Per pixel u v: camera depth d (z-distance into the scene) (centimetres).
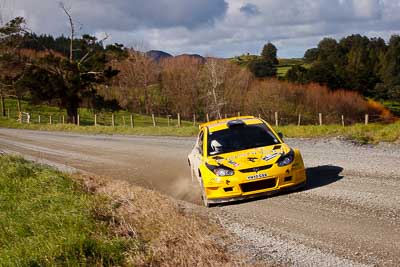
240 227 686
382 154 1146
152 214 750
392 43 10638
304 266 511
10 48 5747
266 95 7844
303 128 1791
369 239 564
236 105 8069
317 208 730
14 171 1268
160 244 599
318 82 8769
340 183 876
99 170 1516
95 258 573
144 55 9612
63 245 601
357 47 11544
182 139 2195
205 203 857
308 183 914
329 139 1501
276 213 733
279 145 883
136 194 920
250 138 920
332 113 7769
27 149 2422
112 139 2664
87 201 853
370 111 8038
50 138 3098
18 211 859
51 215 769
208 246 584
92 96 5466
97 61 5294
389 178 873
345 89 8906
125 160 1689
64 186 1053
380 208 685
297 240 597
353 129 1642
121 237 646
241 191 810
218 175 820
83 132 3503
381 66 10250
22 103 8544
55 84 5150
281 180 817
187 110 9062
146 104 9412
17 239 707
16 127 4909
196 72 9025
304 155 1264
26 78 5147
